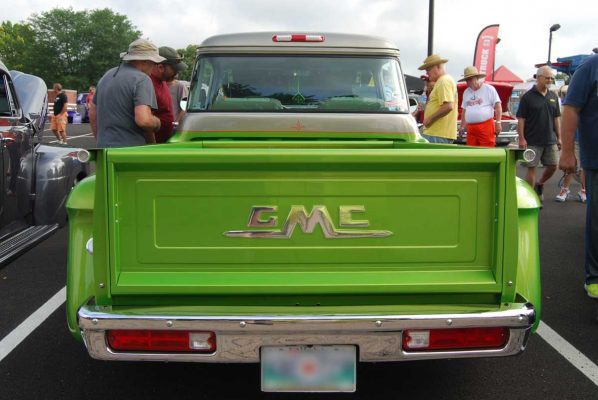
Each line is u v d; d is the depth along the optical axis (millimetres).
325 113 4918
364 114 4906
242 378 3416
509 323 2512
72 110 34688
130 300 2588
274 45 4996
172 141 4910
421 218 2584
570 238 6859
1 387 3309
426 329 2510
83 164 7312
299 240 2578
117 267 2551
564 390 3285
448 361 3650
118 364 3604
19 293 4906
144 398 3199
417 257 2602
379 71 5062
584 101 4219
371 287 2570
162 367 3557
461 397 3211
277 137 4891
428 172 2553
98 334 2496
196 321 2447
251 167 2521
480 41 20453
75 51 89000
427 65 7770
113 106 4750
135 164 2492
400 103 5051
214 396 3215
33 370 3521
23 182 5781
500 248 2582
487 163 2535
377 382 3389
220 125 4859
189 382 3373
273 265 2588
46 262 5832
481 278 2604
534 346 3859
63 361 3645
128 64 4848
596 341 3936
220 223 2559
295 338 2488
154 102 4832
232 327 2453
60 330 4133
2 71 5504
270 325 2451
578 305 4617
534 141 8469
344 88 5062
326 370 2547
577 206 8891
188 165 2504
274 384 2545
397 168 2539
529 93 8414
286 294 2590
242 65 5035
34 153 6207
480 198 2584
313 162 2506
